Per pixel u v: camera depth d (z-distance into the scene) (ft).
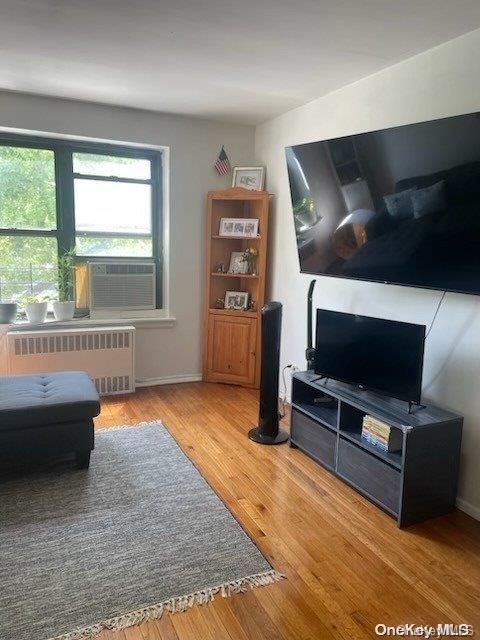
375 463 7.72
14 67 9.56
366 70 9.21
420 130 7.06
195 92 10.94
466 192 6.64
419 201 7.34
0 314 12.12
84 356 12.44
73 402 8.33
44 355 11.98
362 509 7.75
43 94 11.42
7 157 12.20
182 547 6.66
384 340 8.06
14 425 7.93
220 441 10.27
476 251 6.72
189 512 7.52
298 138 11.95
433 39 7.68
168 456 9.43
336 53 8.41
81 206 13.10
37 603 5.58
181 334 14.19
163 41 8.17
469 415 7.63
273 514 7.56
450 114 7.73
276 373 10.22
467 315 7.57
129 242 13.79
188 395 13.16
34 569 6.14
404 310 8.82
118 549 6.58
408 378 7.76
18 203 12.46
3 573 6.05
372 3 6.61
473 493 7.65
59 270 13.00
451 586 6.04
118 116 12.42
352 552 6.66
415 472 7.20
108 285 13.44
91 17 7.33
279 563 6.39
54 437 8.31
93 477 8.53
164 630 5.25
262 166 13.57
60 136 12.19
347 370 8.80
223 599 5.72
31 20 7.46
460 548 6.81
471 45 7.31
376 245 8.36
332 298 10.82
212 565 6.31
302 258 10.34
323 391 8.96
